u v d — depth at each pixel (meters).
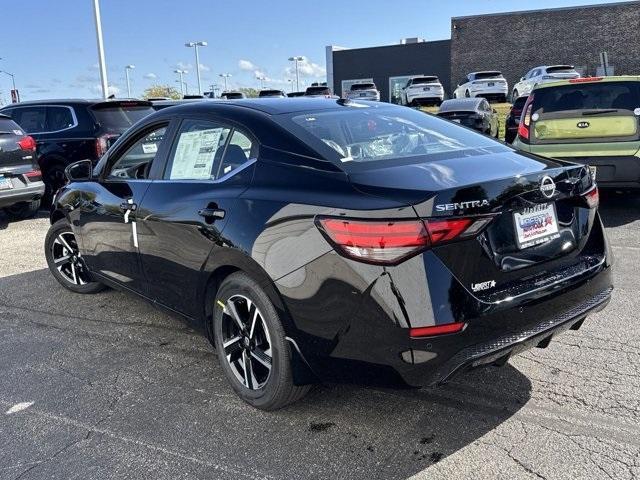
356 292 2.50
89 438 2.93
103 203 4.21
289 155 3.02
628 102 6.69
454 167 2.83
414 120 3.70
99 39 19.88
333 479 2.56
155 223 3.63
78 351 4.01
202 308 3.44
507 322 2.58
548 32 34.41
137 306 4.88
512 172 2.81
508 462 2.63
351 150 3.03
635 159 6.59
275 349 2.89
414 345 2.44
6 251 7.05
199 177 3.48
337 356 2.64
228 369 3.28
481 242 2.55
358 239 2.47
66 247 5.17
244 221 2.97
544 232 2.85
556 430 2.85
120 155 4.28
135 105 9.70
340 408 3.13
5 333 4.38
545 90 7.05
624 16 32.66
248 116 3.34
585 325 4.07
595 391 3.19
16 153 8.19
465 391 3.25
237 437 2.90
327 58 45.16
